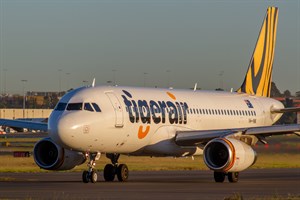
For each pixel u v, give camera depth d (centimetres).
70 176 17300
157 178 16825
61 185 14062
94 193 12188
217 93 19475
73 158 15450
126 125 15412
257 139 16850
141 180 16050
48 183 14662
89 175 14912
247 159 15412
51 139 15100
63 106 14712
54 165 15375
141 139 15950
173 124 16900
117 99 15412
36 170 19775
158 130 16400
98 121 14712
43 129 16725
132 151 16062
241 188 13650
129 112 15538
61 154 15288
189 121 17525
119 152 15700
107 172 15788
